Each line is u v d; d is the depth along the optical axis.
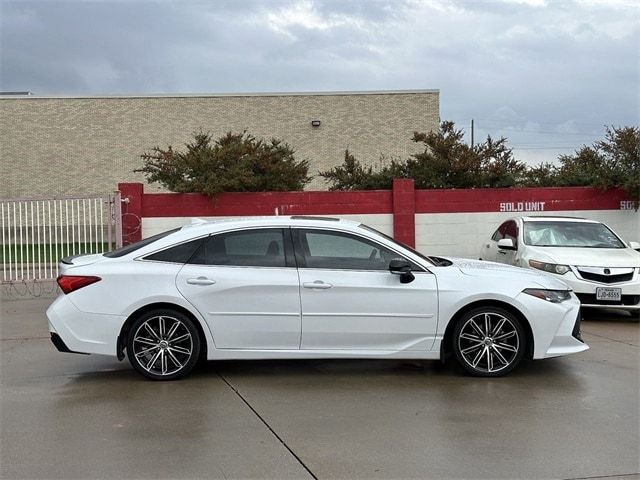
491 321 6.50
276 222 6.66
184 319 6.35
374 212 15.42
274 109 29.23
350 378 6.54
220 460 4.35
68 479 4.06
